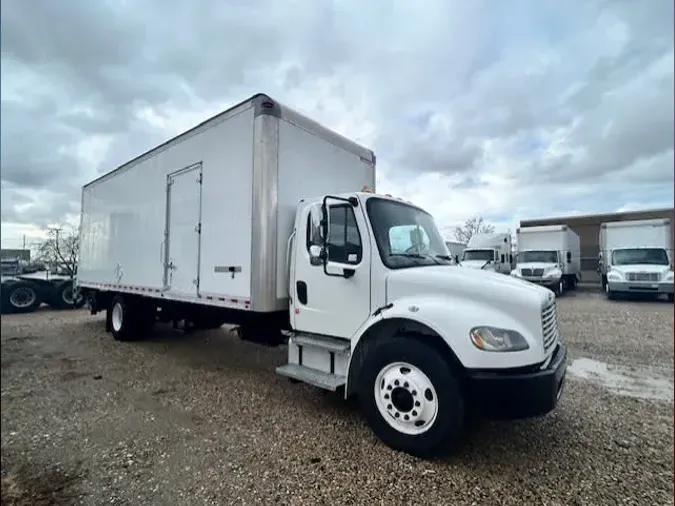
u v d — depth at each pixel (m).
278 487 2.55
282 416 3.77
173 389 4.61
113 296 7.90
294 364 4.06
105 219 7.80
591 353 6.55
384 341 3.21
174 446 3.15
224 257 4.57
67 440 3.28
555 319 3.40
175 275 5.49
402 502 2.39
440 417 2.82
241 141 4.37
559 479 2.65
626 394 4.45
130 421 3.67
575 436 3.32
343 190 5.14
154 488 2.56
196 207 5.09
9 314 12.17
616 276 14.80
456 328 2.82
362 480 2.63
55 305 13.40
